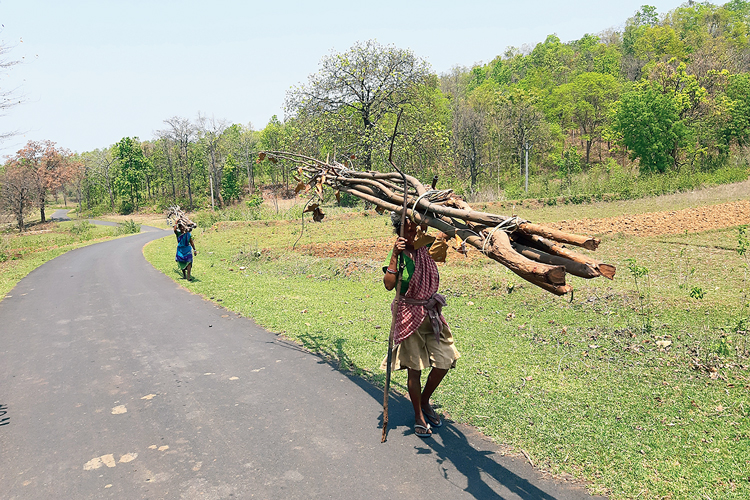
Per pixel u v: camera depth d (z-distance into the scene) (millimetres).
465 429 3928
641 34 107312
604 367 5070
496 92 73375
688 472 3166
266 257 14367
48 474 3434
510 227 3037
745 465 3205
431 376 3861
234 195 85438
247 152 86188
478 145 55500
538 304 7508
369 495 3086
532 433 3764
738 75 55094
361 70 30516
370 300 8750
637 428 3775
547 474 3264
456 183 42750
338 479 3277
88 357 6160
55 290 11766
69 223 67938
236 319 7828
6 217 66562
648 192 28328
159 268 15156
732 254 10828
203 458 3598
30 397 4895
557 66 97750
